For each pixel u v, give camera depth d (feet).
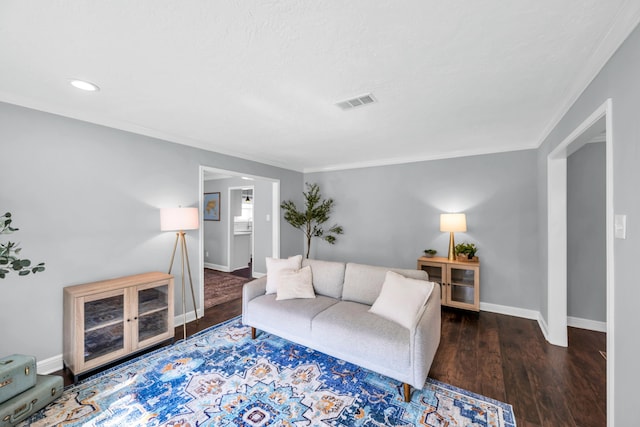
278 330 8.51
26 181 7.12
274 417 5.81
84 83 6.18
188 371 7.47
